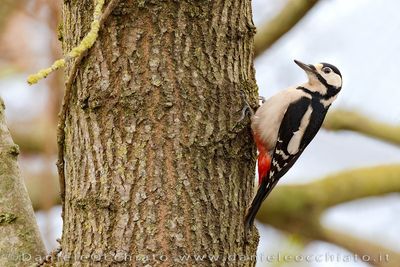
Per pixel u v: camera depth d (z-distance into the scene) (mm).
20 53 14430
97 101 8484
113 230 8297
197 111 8578
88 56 8578
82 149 8570
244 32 9086
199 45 8664
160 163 8375
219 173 8672
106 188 8367
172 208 8328
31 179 14383
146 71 8484
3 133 9273
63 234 8727
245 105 9070
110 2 8508
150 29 8531
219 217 8570
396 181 15141
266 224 14992
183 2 8602
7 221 8914
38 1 13594
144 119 8430
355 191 15078
